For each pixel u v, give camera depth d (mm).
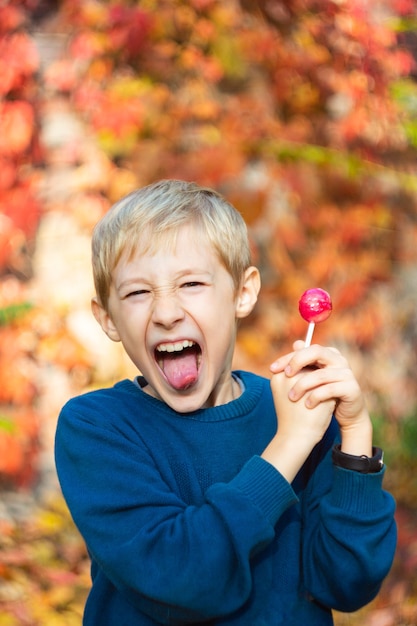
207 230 2014
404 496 5523
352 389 1907
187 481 1942
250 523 1774
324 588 1965
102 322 2148
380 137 5852
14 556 4734
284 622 1950
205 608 1767
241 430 2025
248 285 2164
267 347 5695
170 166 5469
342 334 5840
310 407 1902
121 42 5441
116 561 1797
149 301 1967
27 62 5387
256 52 5664
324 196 5754
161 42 5523
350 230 5781
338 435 2139
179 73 5582
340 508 1914
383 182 5875
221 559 1746
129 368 5504
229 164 5461
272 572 1976
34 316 5418
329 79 5781
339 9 5750
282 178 5617
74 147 5477
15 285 5441
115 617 1961
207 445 1983
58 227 5496
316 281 5762
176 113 5535
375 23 5824
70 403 2027
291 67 5723
